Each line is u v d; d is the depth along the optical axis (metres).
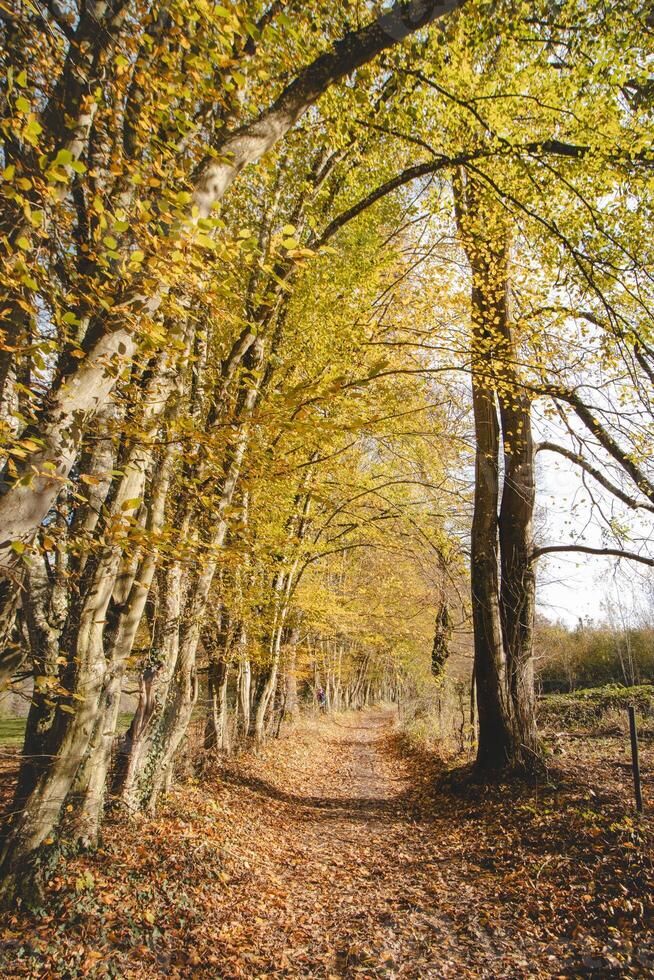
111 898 4.87
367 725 31.59
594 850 5.94
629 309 7.31
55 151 3.60
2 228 3.50
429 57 6.36
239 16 3.46
